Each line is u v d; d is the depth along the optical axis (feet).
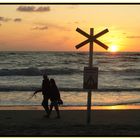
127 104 106.73
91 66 58.13
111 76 229.86
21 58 299.99
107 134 50.83
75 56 327.26
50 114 75.87
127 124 61.67
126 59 334.24
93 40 57.93
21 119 68.03
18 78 197.16
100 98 120.78
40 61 301.84
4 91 135.64
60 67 278.67
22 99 114.42
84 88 58.85
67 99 114.83
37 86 160.76
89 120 60.75
